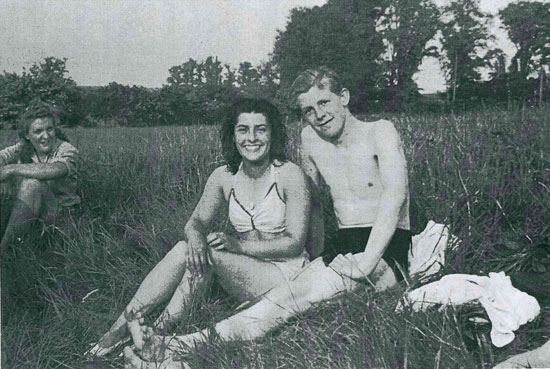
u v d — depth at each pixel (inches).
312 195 118.3
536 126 137.6
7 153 137.7
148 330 106.4
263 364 97.7
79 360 108.3
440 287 101.7
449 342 94.6
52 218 133.3
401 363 93.9
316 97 113.0
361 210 115.9
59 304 117.6
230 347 103.0
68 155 136.3
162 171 137.6
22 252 124.3
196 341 103.4
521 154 135.4
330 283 106.4
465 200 130.7
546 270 116.6
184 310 109.2
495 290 100.3
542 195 131.7
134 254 130.0
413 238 119.8
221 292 116.6
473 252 121.8
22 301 119.4
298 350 100.1
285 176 112.3
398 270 111.9
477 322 101.0
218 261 110.0
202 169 136.6
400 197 110.0
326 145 116.1
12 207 129.5
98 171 139.8
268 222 112.5
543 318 103.7
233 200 114.5
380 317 99.6
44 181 132.0
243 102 112.7
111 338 110.1
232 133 113.8
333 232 122.4
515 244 122.0
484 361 95.5
